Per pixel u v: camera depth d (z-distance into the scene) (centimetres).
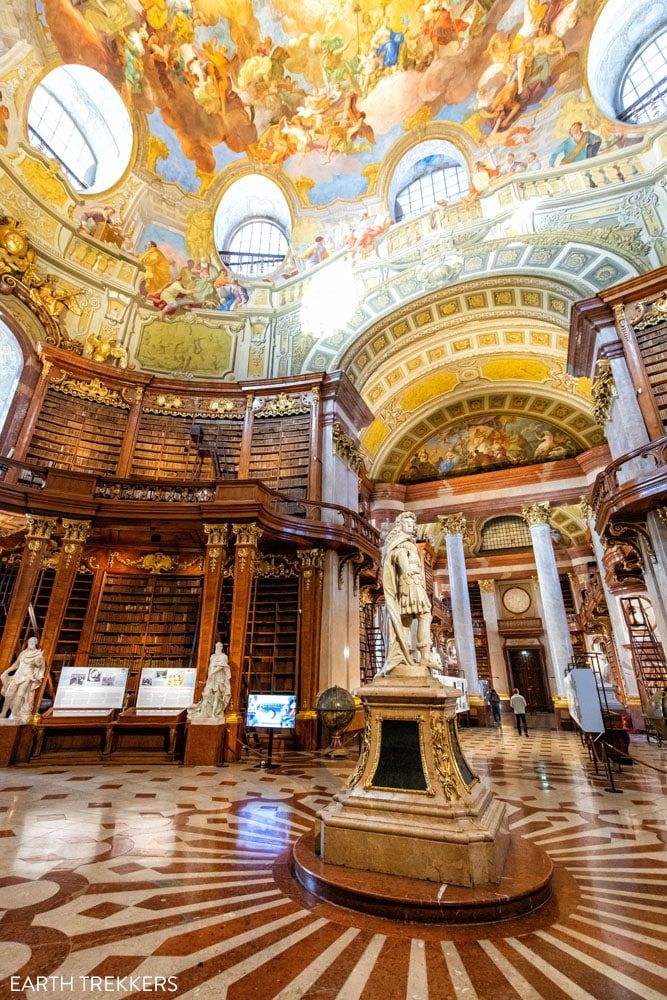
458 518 1866
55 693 888
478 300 1370
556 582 1634
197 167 1501
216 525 956
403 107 1421
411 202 1566
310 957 224
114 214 1392
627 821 470
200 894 295
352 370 1436
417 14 1263
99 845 380
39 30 1127
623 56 1244
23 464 990
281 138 1501
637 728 1403
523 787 632
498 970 213
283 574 1163
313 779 665
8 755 734
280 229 1700
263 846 386
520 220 1288
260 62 1363
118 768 729
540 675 2498
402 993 195
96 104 1360
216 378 1429
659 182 1123
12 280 1150
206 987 198
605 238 1149
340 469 1315
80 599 1092
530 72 1273
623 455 945
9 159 1160
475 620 2755
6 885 301
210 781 641
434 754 331
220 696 805
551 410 1731
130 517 958
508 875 301
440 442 1953
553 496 1748
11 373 1159
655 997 193
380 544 1427
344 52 1357
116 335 1372
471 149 1400
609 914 271
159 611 1111
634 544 935
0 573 1091
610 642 2002
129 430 1270
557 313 1275
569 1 1164
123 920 259
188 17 1250
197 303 1507
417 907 262
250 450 1303
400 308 1392
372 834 311
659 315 962
